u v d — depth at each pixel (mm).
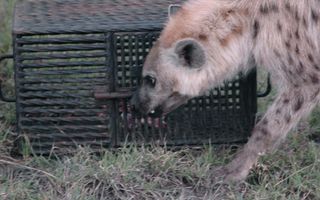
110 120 8930
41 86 8828
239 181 8633
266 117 8711
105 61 8773
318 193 8453
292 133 9445
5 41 11141
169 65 8609
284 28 8492
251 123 9039
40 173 8727
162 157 8727
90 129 8969
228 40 8578
